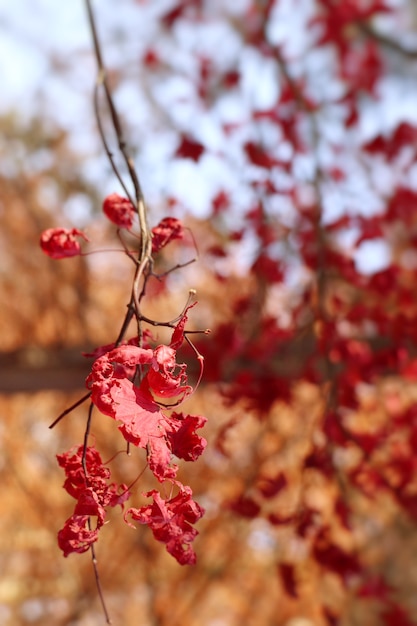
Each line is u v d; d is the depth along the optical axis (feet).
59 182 7.54
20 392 5.82
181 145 5.24
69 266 7.57
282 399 5.38
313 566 7.80
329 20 7.68
